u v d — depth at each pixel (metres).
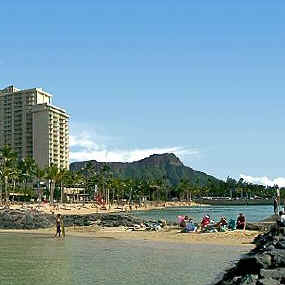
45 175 195.12
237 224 66.31
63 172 197.25
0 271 34.22
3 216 86.62
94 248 50.41
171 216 149.25
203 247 49.91
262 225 65.12
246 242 53.19
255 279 19.59
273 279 19.09
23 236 67.75
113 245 53.38
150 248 49.75
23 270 34.69
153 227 73.38
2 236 67.94
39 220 87.25
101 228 79.50
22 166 194.12
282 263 21.02
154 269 35.09
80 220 91.94
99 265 37.22
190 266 36.47
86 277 31.53
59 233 66.88
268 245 26.41
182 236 60.59
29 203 185.12
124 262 39.06
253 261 21.81
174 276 31.78
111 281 29.94
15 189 199.25
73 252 46.72
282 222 34.91
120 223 88.25
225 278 23.31
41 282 29.62
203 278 30.81
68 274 32.84
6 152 170.25
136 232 70.12
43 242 58.12
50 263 38.59
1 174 170.50
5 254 45.19
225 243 52.91
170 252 45.91
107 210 186.75
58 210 156.62
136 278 31.09
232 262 38.28
